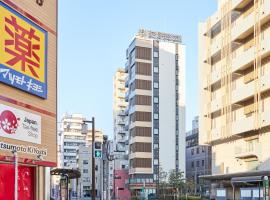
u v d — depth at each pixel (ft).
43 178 59.11
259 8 142.72
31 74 54.80
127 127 330.95
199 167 333.62
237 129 154.10
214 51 176.45
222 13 169.78
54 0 62.08
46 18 59.47
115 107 418.51
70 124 478.18
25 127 53.42
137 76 307.58
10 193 51.90
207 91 181.98
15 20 52.16
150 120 304.91
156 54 315.78
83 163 412.57
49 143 58.80
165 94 312.71
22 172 54.65
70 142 474.49
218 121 173.88
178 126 312.29
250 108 151.53
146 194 286.05
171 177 269.85
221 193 155.63
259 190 124.36
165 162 303.48
